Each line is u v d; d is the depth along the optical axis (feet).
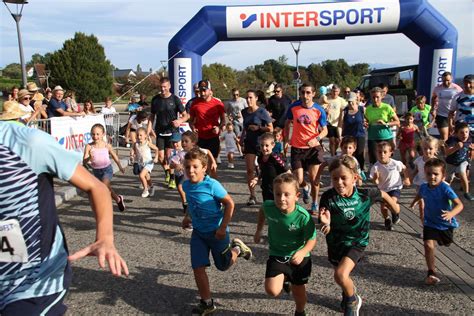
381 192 12.03
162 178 31.99
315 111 21.53
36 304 6.35
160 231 19.67
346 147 20.10
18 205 5.98
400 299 12.77
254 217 21.65
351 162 11.50
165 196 26.48
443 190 13.55
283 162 18.47
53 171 6.26
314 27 37.24
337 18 37.04
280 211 11.21
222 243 12.52
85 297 13.19
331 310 12.16
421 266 15.26
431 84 38.70
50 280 6.47
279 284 10.98
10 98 30.96
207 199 12.32
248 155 23.30
